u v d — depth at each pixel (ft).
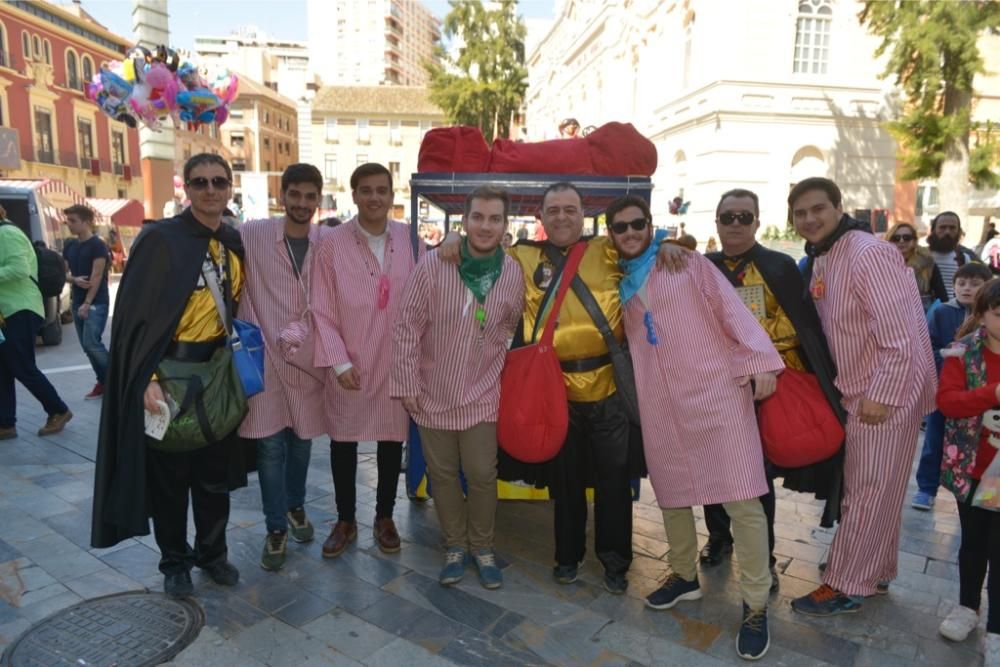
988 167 46.42
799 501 14.42
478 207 9.27
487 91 113.91
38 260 19.19
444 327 9.85
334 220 26.89
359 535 12.34
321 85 190.19
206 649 8.87
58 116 110.22
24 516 12.81
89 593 10.22
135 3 35.09
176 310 9.23
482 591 10.46
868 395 8.84
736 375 8.95
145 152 40.09
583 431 10.32
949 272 18.43
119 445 9.16
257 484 14.83
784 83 56.44
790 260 9.85
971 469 8.86
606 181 11.85
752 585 8.98
